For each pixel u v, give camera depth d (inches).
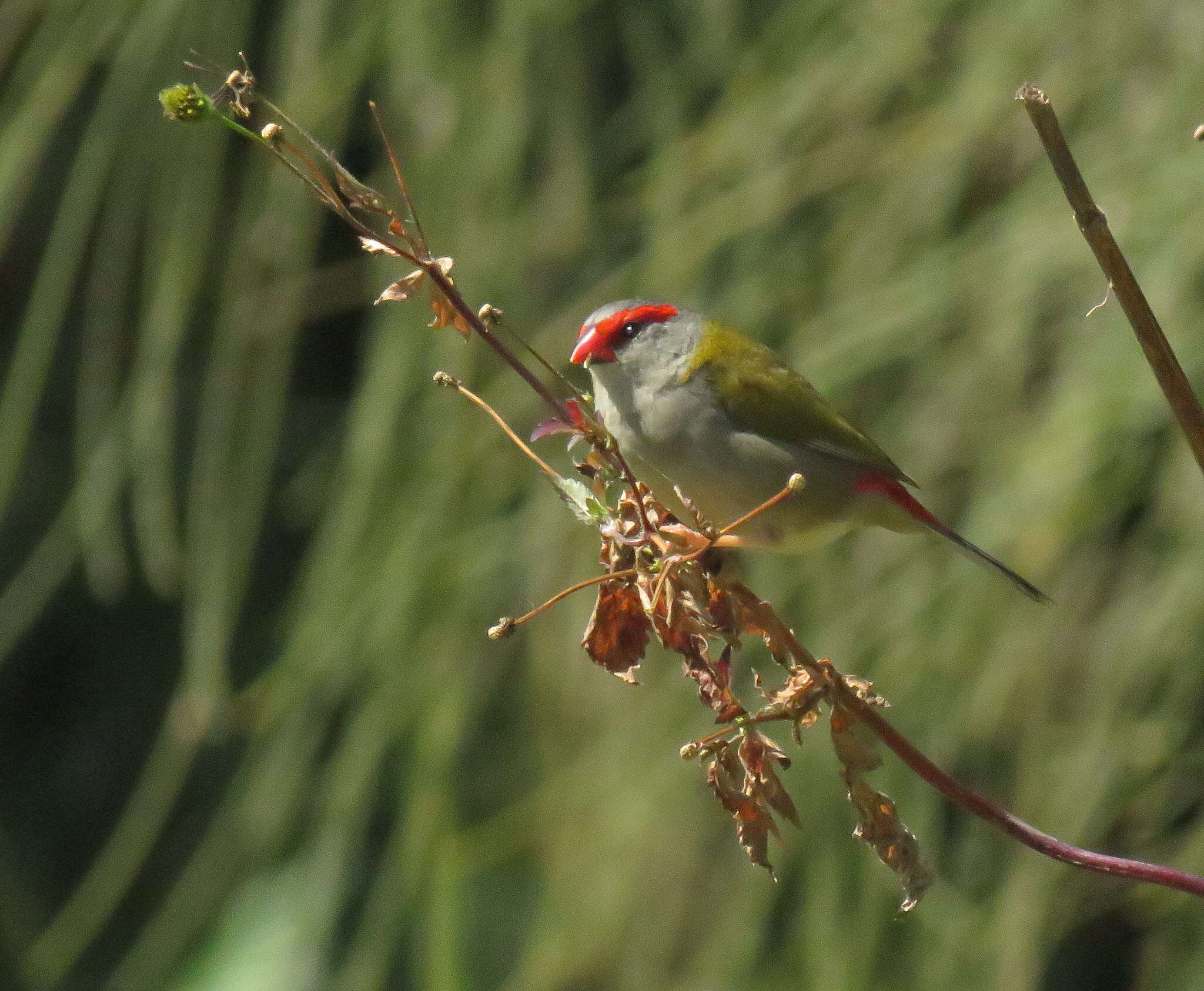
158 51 306.2
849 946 287.9
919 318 286.4
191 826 451.8
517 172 313.6
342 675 309.0
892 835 148.0
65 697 502.0
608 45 343.3
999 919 288.2
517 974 339.0
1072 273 283.4
